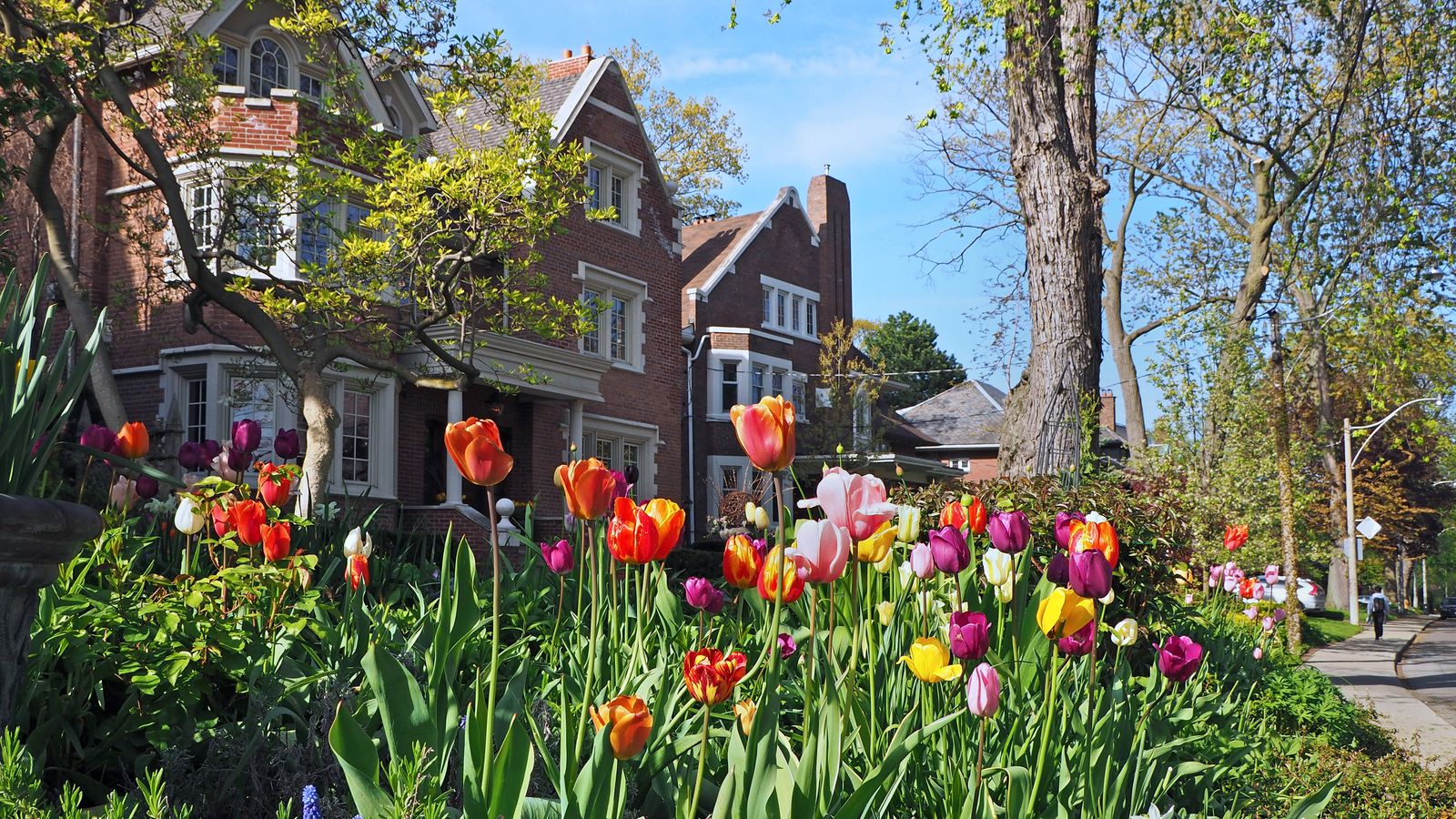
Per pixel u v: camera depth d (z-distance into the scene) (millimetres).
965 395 46938
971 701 2619
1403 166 19516
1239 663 8594
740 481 29609
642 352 24891
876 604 4258
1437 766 8367
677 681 3352
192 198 16359
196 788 2684
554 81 25344
